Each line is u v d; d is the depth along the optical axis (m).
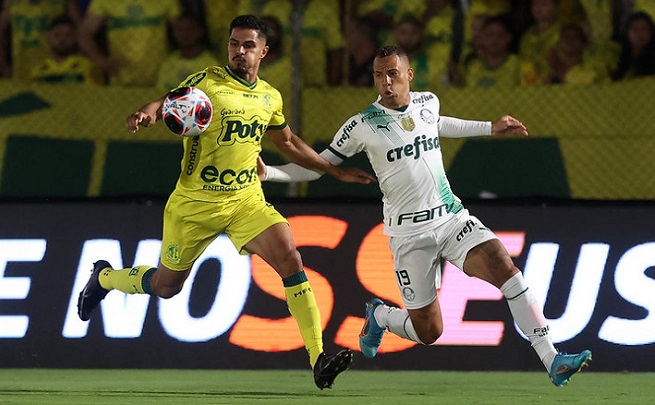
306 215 31.08
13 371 30.14
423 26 34.66
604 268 30.70
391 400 22.94
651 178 32.25
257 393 24.42
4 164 33.16
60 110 33.38
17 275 31.00
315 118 33.06
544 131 32.75
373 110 23.70
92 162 33.31
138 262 30.89
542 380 28.27
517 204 30.95
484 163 32.75
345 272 30.88
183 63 34.44
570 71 34.19
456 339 30.66
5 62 36.16
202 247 24.61
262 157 32.81
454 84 34.84
